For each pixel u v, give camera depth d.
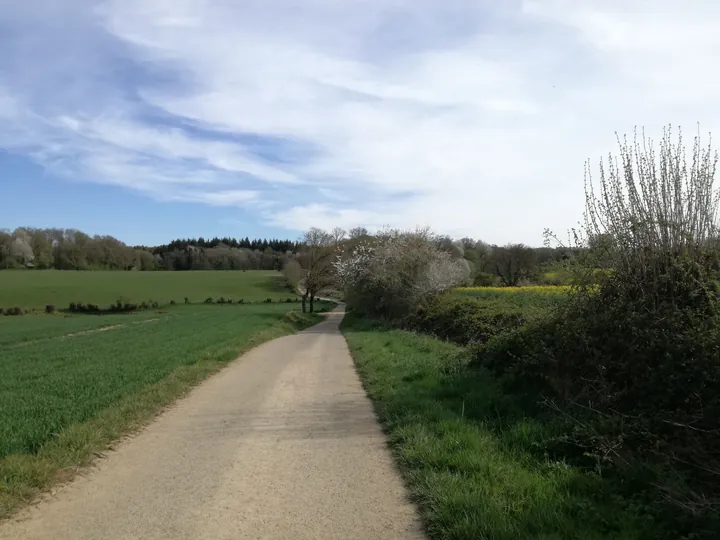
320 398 10.13
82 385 10.76
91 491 5.32
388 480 5.55
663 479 4.77
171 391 10.49
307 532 4.36
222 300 75.50
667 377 6.03
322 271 61.62
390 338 21.45
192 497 5.13
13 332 34.72
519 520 4.30
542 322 8.97
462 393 8.96
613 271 7.84
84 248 113.50
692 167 7.39
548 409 7.28
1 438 6.61
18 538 4.27
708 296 6.71
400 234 39.19
